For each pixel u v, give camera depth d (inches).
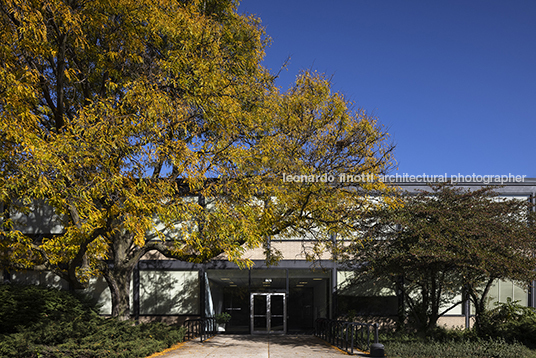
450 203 586.6
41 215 743.7
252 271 777.6
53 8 414.6
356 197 569.3
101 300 735.7
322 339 657.0
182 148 416.8
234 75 535.5
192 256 557.0
